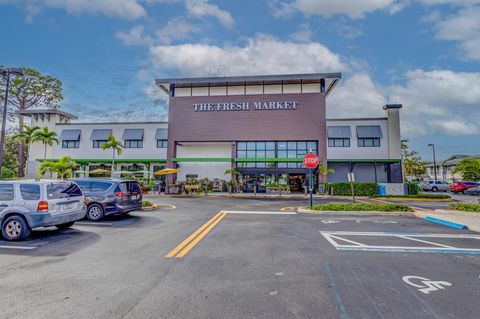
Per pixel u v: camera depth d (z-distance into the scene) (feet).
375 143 96.48
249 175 92.68
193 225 30.83
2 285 13.73
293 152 92.68
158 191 94.12
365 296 12.57
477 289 13.44
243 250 20.25
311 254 19.24
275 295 12.64
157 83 96.17
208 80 93.86
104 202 33.88
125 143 103.55
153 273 15.44
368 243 22.50
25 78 130.93
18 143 132.36
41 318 10.52
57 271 15.79
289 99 92.58
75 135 105.50
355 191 81.82
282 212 42.34
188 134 94.84
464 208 39.86
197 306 11.54
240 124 93.50
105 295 12.58
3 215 23.77
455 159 203.82
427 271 15.96
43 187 24.41
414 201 68.54
